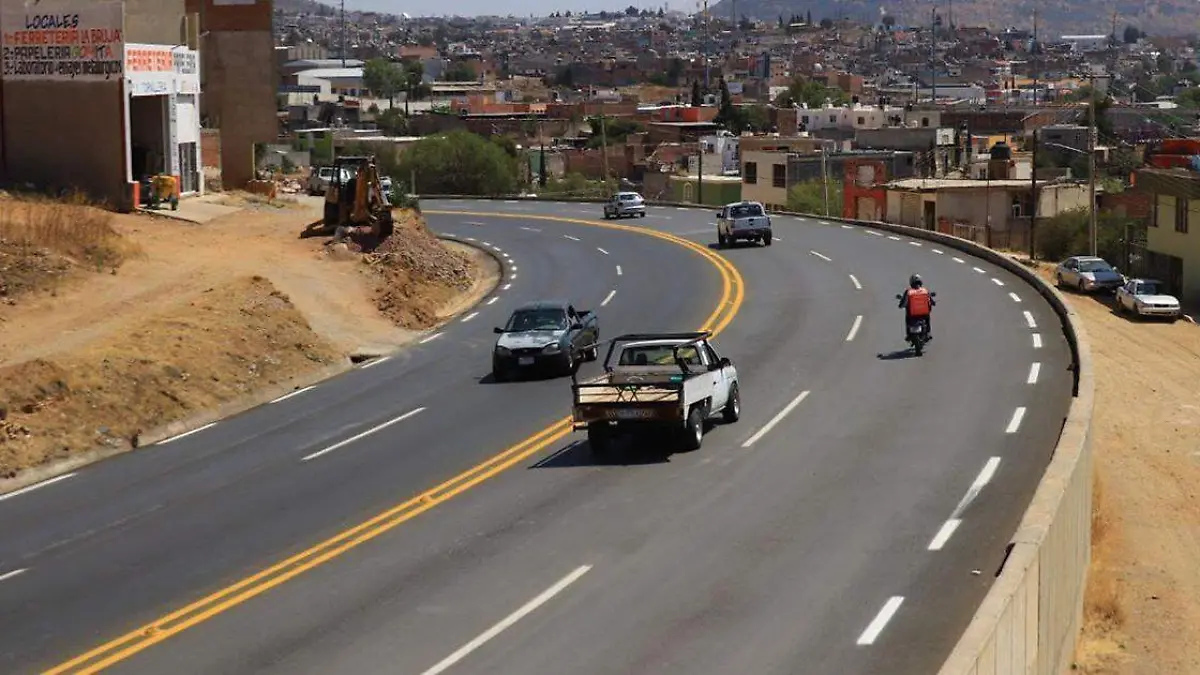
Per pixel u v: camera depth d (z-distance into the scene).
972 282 50.12
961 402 30.16
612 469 25.50
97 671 16.48
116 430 30.39
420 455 27.62
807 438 27.33
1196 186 65.38
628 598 18.27
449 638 17.00
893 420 28.62
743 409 30.44
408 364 38.81
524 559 20.23
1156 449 36.41
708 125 186.75
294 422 31.84
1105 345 52.22
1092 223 72.88
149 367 33.34
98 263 44.44
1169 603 23.89
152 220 56.62
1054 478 19.98
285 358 37.75
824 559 19.64
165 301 40.97
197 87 65.44
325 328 42.47
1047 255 83.62
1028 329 39.62
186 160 65.19
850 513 21.94
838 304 45.59
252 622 18.03
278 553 21.27
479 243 69.62
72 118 57.53
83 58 57.31
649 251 63.38
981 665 12.71
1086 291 66.12
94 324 37.47
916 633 16.59
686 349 27.92
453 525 22.28
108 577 20.55
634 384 25.72
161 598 19.34
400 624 17.62
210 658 16.73
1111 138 144.00
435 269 54.25
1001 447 25.91
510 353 35.28
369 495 24.59
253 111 72.56
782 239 66.81
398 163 130.88
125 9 65.19
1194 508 30.86
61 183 57.78
